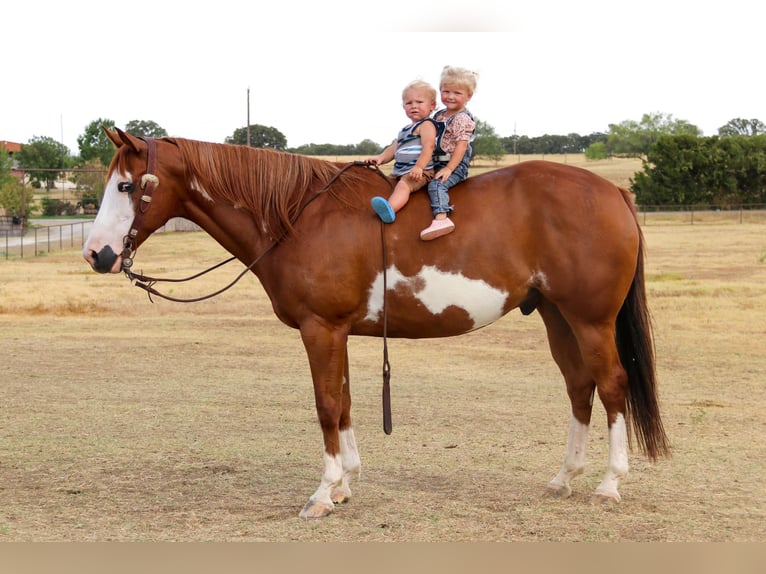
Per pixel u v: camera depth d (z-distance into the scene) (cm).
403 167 559
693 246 3459
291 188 547
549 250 544
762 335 1408
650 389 568
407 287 542
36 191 9869
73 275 2569
